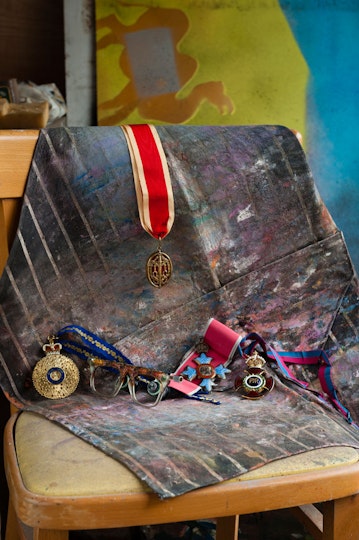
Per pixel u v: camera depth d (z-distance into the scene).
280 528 1.64
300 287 1.40
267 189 1.38
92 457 1.06
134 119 1.82
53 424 1.17
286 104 1.85
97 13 1.78
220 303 1.37
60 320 1.32
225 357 1.36
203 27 1.81
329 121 1.87
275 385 1.31
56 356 1.29
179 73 1.82
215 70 1.82
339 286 1.41
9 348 1.29
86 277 1.33
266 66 1.83
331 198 1.90
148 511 1.02
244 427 1.16
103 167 1.31
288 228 1.39
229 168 1.37
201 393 1.33
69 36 1.79
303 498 1.08
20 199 1.31
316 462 1.09
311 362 1.39
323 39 1.84
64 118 1.81
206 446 1.09
